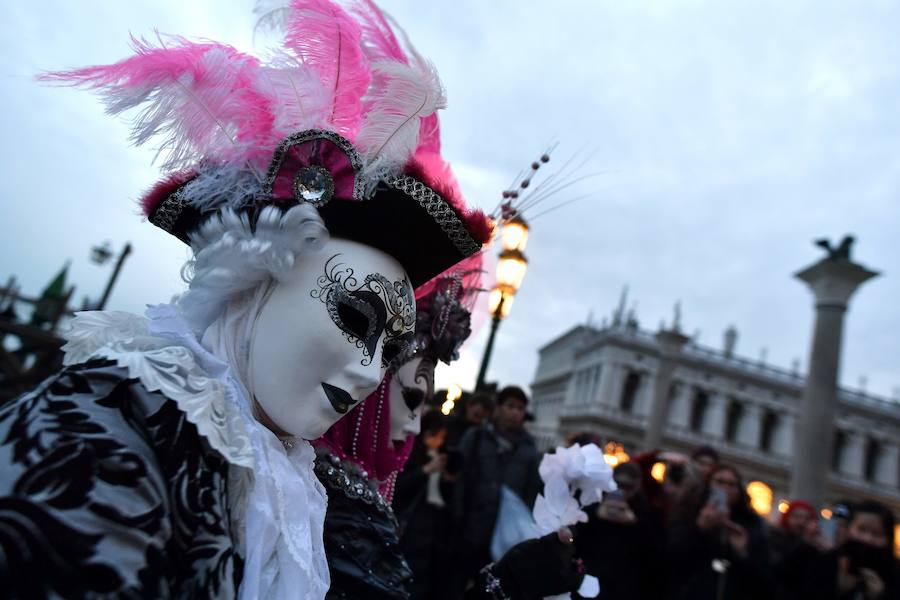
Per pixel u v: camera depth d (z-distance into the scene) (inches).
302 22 37.6
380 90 37.1
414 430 61.1
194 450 26.0
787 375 1481.3
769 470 1402.6
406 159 36.0
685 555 117.2
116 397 24.8
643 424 1405.0
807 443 343.6
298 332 31.9
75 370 25.2
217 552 25.0
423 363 60.9
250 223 33.6
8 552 19.6
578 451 56.2
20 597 19.4
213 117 34.3
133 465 22.9
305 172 33.8
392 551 43.5
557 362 1998.0
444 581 122.9
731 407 1488.7
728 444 1418.6
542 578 50.1
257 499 28.5
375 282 34.5
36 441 21.9
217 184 33.2
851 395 1477.6
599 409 1408.7
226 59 34.6
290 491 31.3
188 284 35.1
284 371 31.7
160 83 33.0
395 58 38.0
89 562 20.4
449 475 124.5
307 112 35.6
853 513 134.7
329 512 41.9
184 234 36.7
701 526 118.3
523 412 138.7
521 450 135.6
